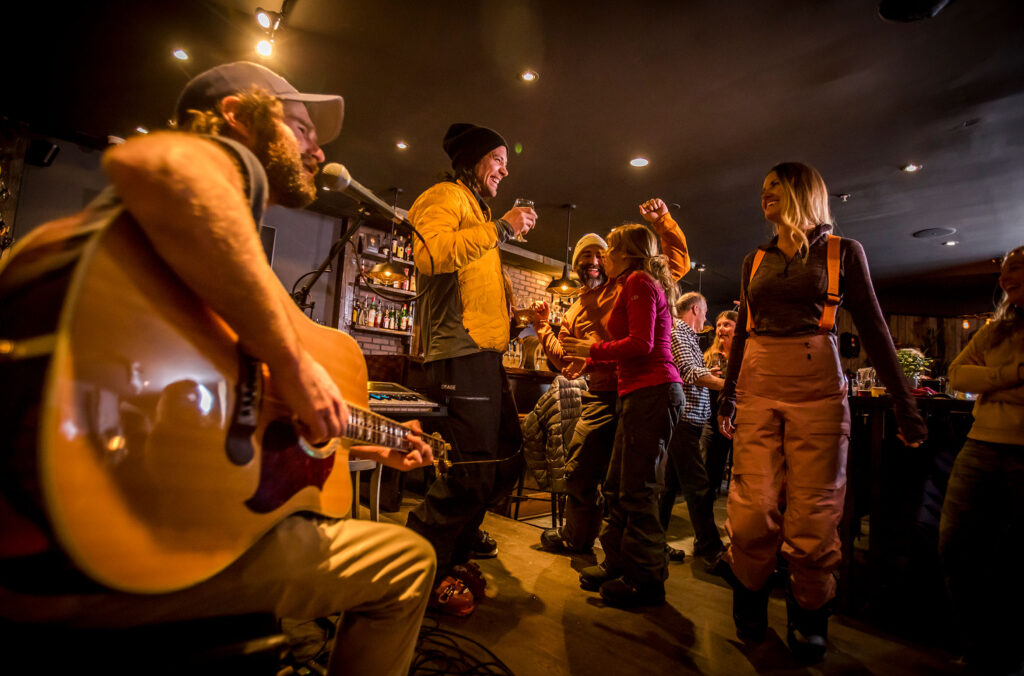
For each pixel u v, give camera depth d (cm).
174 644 62
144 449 51
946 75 316
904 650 169
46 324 46
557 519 316
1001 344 163
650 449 193
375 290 177
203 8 275
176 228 51
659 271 215
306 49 306
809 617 160
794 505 159
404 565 84
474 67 321
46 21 286
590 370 239
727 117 369
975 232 591
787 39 289
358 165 467
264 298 58
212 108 77
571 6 269
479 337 173
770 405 165
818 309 163
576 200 528
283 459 71
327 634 154
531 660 150
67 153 424
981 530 159
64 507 44
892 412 197
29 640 54
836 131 383
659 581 191
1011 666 152
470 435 169
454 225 170
